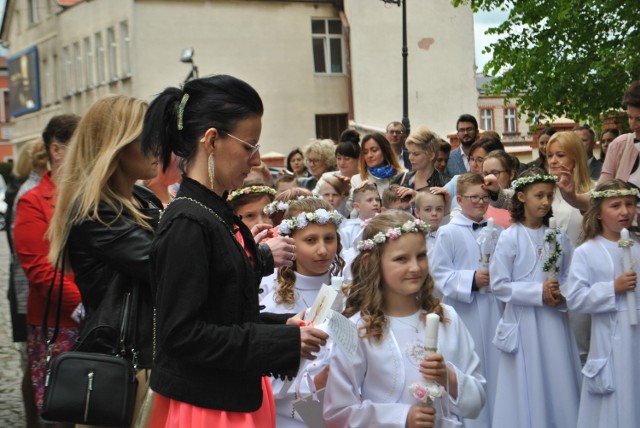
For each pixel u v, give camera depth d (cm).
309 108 3266
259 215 600
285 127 3238
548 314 602
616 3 1141
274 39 3225
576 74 1198
